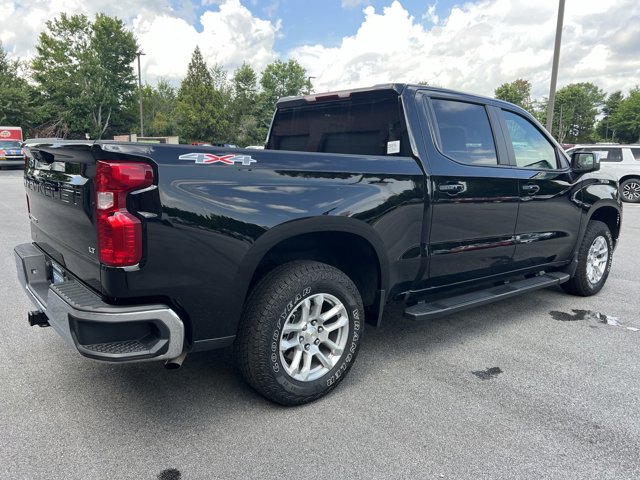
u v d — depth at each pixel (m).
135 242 2.26
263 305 2.70
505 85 87.19
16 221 9.84
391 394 3.09
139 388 3.12
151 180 2.31
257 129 62.44
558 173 4.46
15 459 2.38
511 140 4.12
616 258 7.27
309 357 2.92
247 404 2.94
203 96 58.56
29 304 4.70
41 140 2.83
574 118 101.62
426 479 2.28
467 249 3.70
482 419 2.80
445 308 3.56
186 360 3.54
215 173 2.50
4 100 46.44
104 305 2.30
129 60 56.88
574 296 5.32
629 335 4.16
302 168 2.80
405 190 3.22
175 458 2.41
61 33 53.47
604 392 3.14
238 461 2.39
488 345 3.93
